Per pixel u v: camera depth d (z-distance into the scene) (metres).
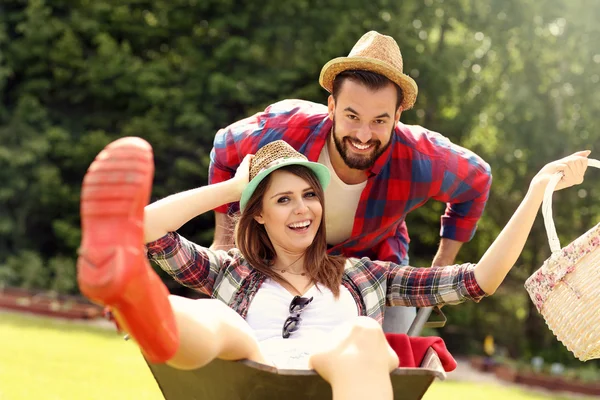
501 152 20.34
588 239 2.67
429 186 3.76
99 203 1.98
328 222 3.79
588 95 19.95
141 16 21.64
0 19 21.45
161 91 20.03
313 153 3.62
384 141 3.42
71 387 7.32
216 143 3.83
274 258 3.18
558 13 20.05
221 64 20.45
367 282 3.16
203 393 2.52
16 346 10.42
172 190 20.48
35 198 20.67
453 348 20.28
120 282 1.93
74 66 20.89
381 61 3.30
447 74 19.69
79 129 21.25
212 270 3.17
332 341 2.35
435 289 3.08
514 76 20.69
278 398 2.40
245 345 2.47
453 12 20.64
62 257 20.72
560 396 13.09
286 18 20.16
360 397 2.22
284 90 19.73
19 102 20.94
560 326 2.73
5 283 19.47
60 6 21.69
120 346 11.67
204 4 20.47
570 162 2.89
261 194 3.12
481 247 21.22
